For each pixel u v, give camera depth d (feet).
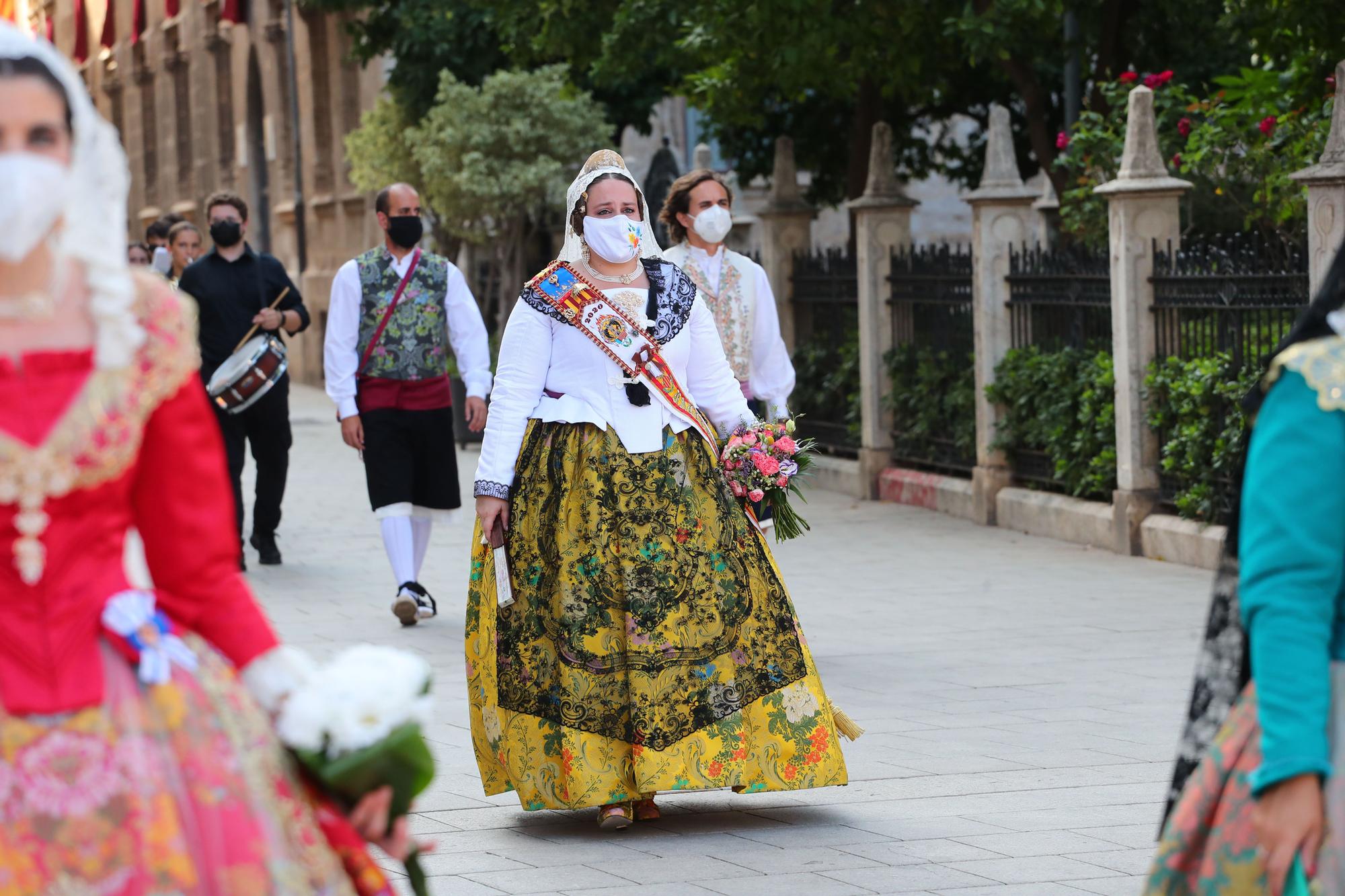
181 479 10.45
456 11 81.61
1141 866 18.25
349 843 10.59
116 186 10.28
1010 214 48.93
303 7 88.28
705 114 71.51
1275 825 9.75
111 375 10.08
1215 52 65.72
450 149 80.64
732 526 21.11
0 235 9.63
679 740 20.30
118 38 187.93
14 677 9.81
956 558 43.39
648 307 21.34
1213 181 50.60
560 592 20.63
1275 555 9.80
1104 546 43.96
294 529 50.24
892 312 55.77
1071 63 58.23
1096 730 24.98
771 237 62.18
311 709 10.38
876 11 50.52
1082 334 46.09
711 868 18.75
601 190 21.31
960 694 27.73
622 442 20.83
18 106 9.76
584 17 63.36
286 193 131.75
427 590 39.47
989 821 20.30
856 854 19.10
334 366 35.65
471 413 36.27
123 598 10.15
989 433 49.24
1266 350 38.14
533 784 20.58
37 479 9.82
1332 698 9.95
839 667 30.04
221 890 9.86
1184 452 41.16
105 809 9.75
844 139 77.00
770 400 33.55
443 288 35.94
